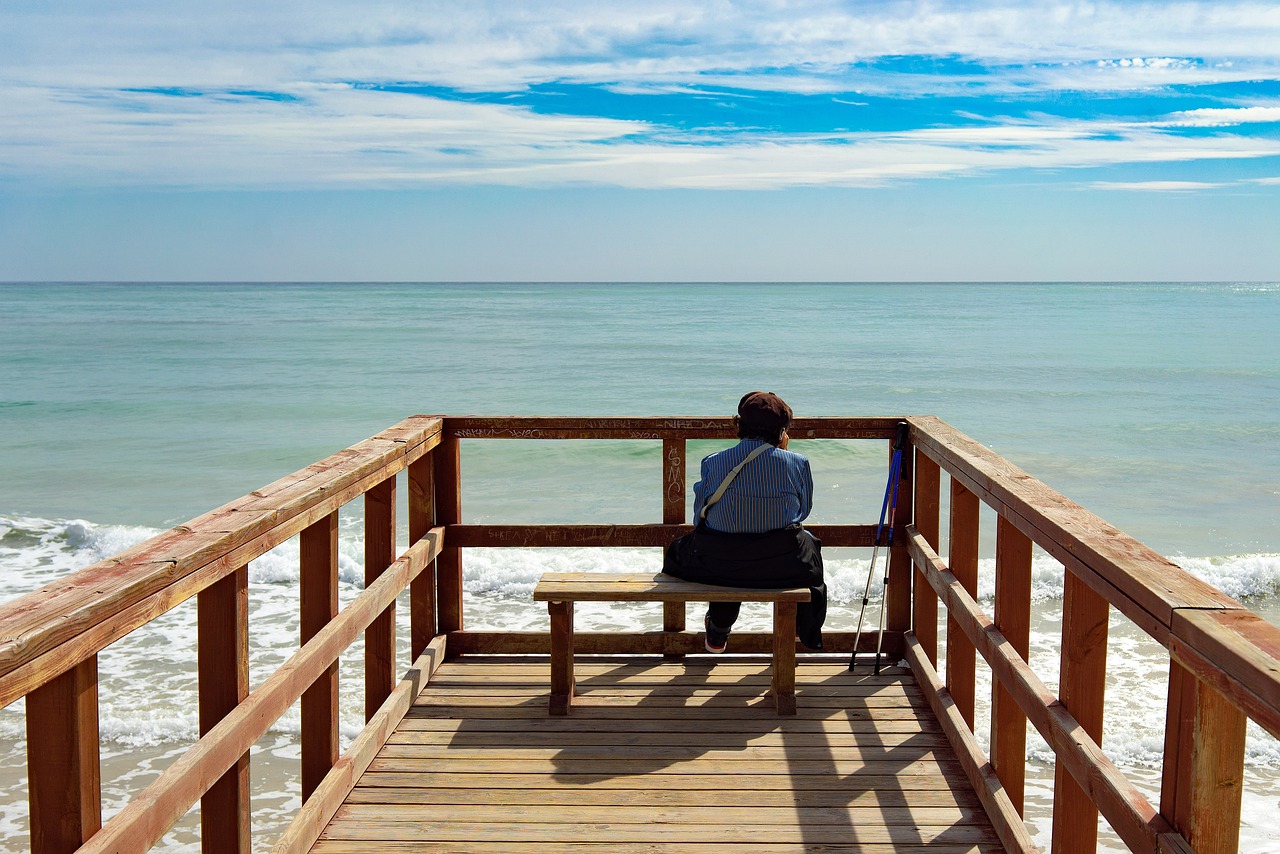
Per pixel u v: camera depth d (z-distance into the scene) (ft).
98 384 92.07
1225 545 37.73
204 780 6.95
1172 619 5.67
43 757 5.71
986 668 22.65
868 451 53.31
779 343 146.61
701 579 13.24
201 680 7.92
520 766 11.75
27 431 65.82
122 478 50.57
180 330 173.06
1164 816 5.94
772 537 13.01
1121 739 17.84
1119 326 183.32
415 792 11.10
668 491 15.35
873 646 15.56
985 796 10.43
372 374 103.04
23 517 42.16
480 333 168.35
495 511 42.34
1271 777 16.70
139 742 17.87
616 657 15.52
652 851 9.87
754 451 13.09
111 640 5.90
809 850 9.88
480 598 26.89
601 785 11.28
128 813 6.00
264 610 25.85
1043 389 90.53
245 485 49.01
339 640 10.03
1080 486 49.03
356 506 41.55
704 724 12.92
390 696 12.84
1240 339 148.77
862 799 10.92
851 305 301.43
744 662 15.26
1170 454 57.62
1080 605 7.75
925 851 9.84
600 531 15.24
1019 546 9.72
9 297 383.04
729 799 10.93
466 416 15.24
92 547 35.01
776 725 12.88
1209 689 5.41
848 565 29.19
